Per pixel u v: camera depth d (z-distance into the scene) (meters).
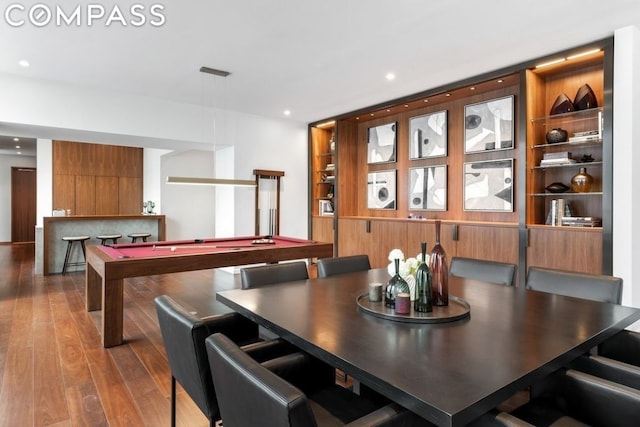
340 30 3.34
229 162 6.49
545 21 3.17
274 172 6.71
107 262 3.21
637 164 3.38
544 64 3.91
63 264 6.45
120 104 5.22
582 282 2.38
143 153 9.86
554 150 4.23
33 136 5.36
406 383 1.13
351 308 1.94
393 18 3.12
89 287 4.20
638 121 3.38
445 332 1.59
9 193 11.06
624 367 1.52
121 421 2.17
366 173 6.60
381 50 3.76
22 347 3.21
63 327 3.70
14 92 4.50
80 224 6.63
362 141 6.68
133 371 2.80
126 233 7.11
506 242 4.26
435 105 5.46
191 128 5.87
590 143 3.82
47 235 6.21
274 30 3.34
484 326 1.67
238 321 2.16
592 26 3.26
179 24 3.23
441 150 5.34
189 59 4.03
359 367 1.25
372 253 5.90
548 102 4.27
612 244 3.42
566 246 3.76
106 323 3.23
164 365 2.90
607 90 3.45
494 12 3.02
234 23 3.21
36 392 2.47
